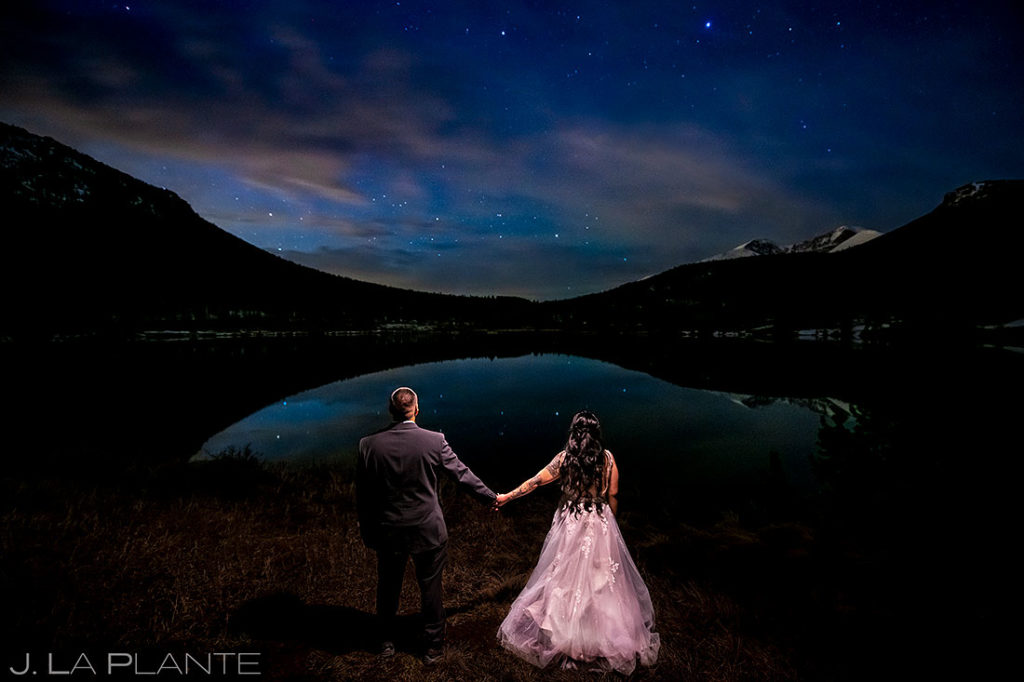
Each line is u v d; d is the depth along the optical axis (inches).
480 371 1444.4
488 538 209.8
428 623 121.7
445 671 119.6
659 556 193.5
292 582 155.3
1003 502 116.4
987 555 119.1
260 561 167.5
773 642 129.1
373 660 122.4
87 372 1252.5
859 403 142.0
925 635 119.6
